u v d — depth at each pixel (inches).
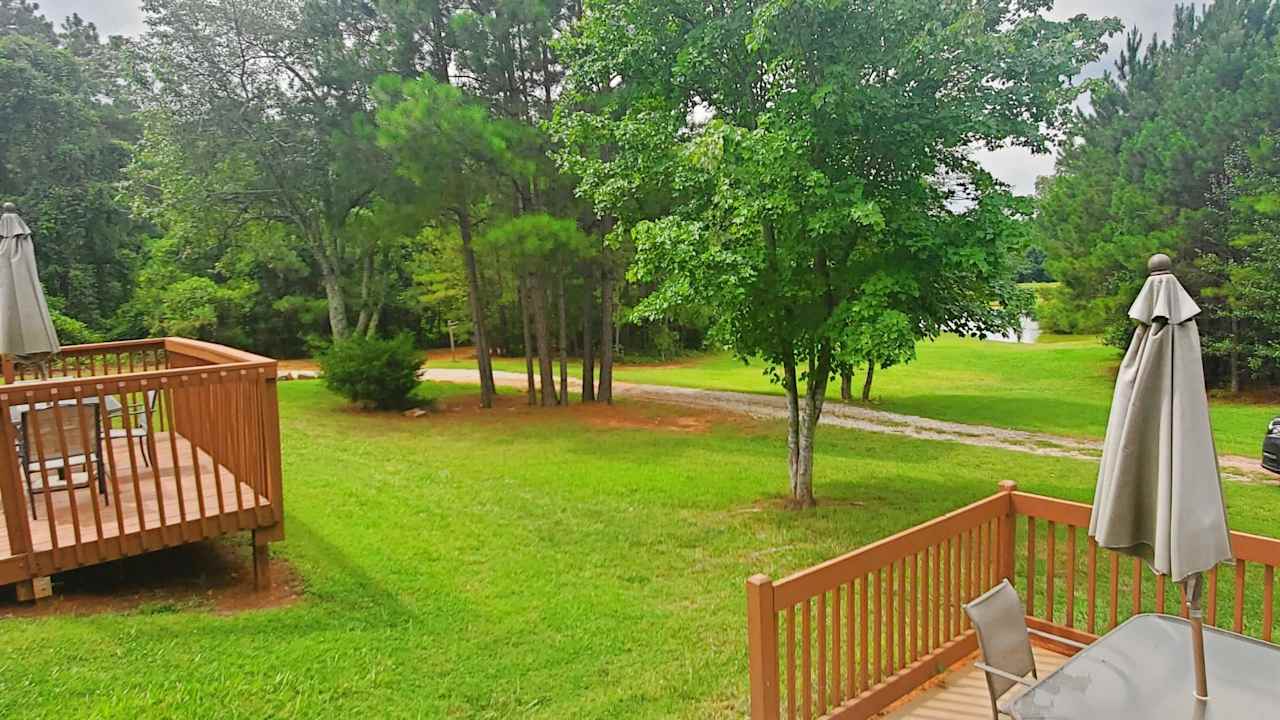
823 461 489.7
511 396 817.5
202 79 756.6
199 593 220.2
